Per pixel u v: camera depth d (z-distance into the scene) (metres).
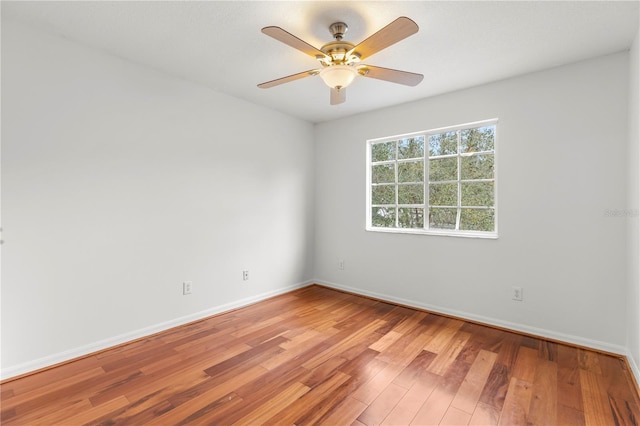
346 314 3.26
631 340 2.20
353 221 4.03
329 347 2.52
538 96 2.69
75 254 2.30
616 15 1.90
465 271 3.12
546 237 2.68
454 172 3.30
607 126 2.41
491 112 2.93
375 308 3.46
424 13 1.89
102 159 2.43
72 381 2.01
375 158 3.91
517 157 2.80
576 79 2.53
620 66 2.35
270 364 2.25
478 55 2.41
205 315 3.13
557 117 2.61
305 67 2.70
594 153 2.46
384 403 1.82
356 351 2.45
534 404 1.81
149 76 2.69
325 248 4.34
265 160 3.74
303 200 4.27
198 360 2.30
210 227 3.18
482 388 1.97
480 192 3.14
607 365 2.23
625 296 2.35
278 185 3.91
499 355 2.39
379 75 2.09
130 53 2.45
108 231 2.47
